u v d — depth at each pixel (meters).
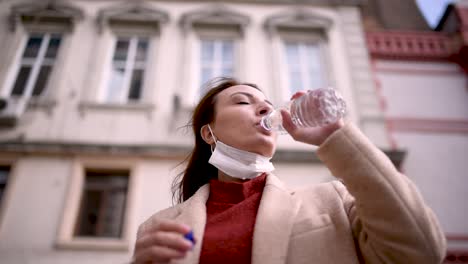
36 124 6.18
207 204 1.29
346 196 1.21
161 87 6.84
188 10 8.15
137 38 7.70
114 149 5.84
